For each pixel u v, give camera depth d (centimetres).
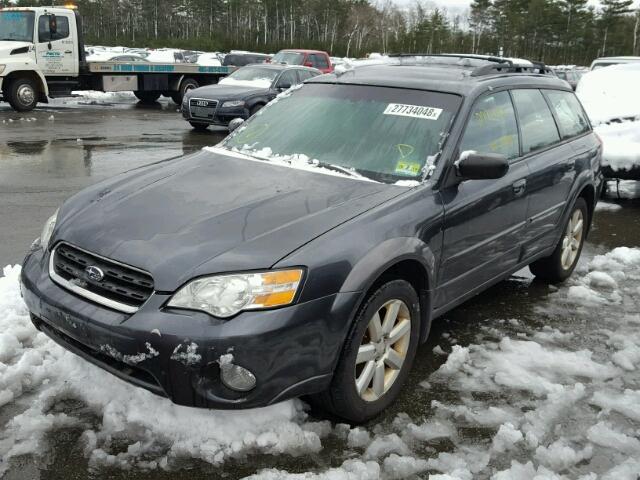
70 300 281
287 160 373
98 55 3284
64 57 1692
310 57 1934
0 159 976
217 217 297
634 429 320
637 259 592
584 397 348
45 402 312
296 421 309
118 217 304
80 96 2208
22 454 277
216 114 1372
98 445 284
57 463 272
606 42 9331
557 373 374
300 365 271
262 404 266
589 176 518
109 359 279
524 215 429
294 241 278
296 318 264
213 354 253
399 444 296
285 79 1486
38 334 374
